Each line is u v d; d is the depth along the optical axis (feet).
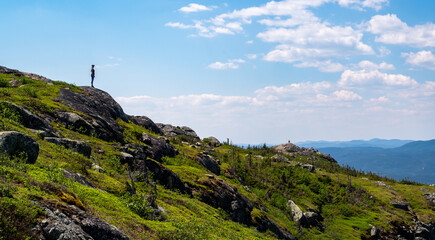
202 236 81.66
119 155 124.67
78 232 44.06
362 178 418.92
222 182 176.45
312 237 216.95
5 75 177.06
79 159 95.09
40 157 76.64
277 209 242.58
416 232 279.69
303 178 331.57
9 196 43.04
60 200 51.72
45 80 197.77
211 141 439.63
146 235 63.57
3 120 89.45
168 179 134.92
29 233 39.40
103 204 67.26
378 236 252.42
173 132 366.63
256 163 349.61
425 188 398.62
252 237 125.90
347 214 282.97
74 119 136.46
